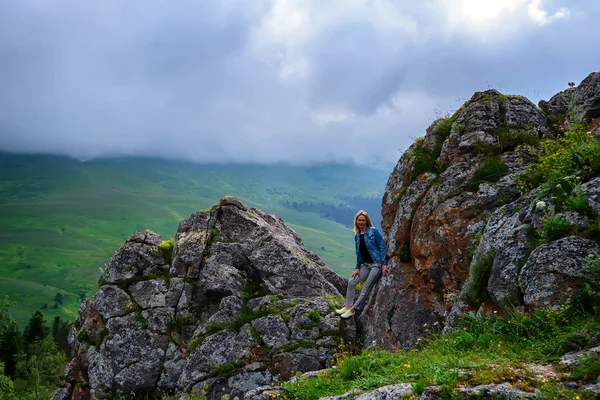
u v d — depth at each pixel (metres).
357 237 16.23
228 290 18.19
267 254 19.23
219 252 19.45
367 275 16.22
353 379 9.44
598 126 12.72
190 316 18.73
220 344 16.52
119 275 19.88
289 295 18.28
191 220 20.84
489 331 9.89
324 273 21.97
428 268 14.15
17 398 55.28
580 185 10.40
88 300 20.12
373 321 15.32
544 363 7.83
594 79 14.93
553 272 9.38
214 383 15.84
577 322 8.42
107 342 18.45
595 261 8.96
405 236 15.55
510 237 10.89
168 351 18.14
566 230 9.80
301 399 9.24
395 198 16.98
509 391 6.88
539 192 11.49
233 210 20.88
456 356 8.91
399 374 8.40
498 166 14.27
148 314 18.80
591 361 7.14
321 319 16.70
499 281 10.52
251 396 10.05
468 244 13.38
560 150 12.13
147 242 20.91
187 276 19.47
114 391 17.80
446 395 7.11
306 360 15.84
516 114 15.51
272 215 24.31
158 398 17.50
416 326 13.73
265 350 16.25
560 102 16.28
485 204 13.66
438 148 16.47
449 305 13.37
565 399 6.48
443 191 14.66
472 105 16.09
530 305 9.52
